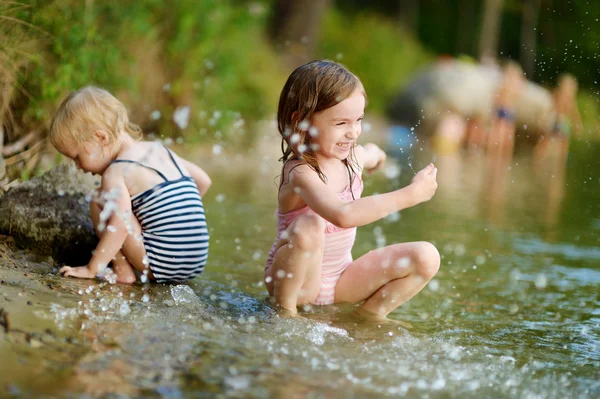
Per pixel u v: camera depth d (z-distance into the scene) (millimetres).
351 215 7375
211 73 22844
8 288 7160
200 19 21375
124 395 4895
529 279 10258
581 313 8641
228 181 18078
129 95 19125
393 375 5793
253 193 16562
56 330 6000
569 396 5746
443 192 19250
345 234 8195
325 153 7984
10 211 9039
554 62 54812
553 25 56875
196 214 8727
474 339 7320
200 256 8773
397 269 7867
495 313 8469
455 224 14477
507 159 30797
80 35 13383
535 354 6910
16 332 5801
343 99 7750
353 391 5352
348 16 63344
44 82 11797
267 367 5656
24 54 11469
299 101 7906
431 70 43531
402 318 8039
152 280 8578
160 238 8430
